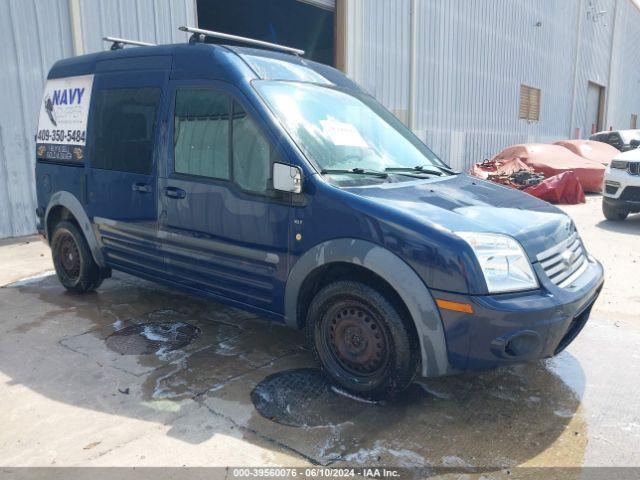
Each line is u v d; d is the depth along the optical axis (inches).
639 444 116.5
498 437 118.5
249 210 142.6
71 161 197.8
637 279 242.1
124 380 141.6
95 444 113.7
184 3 382.0
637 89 1582.2
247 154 143.4
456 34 679.7
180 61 163.0
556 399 135.4
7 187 315.6
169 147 162.1
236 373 145.9
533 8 865.5
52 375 144.2
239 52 155.9
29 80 316.8
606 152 635.5
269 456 110.3
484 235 119.0
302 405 129.9
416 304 118.3
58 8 323.0
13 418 123.6
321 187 131.0
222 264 152.1
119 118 178.2
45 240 217.9
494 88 792.9
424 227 119.1
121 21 348.2
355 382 131.8
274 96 147.3
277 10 608.7
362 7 521.0
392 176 148.3
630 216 410.3
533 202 152.5
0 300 205.5
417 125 631.8
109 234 185.3
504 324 113.7
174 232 162.6
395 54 575.8
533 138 951.6
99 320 184.4
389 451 112.7
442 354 119.0
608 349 166.1
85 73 193.6
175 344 164.7
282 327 179.2
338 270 135.4
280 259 138.7
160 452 111.1
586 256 151.0
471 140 754.8
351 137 154.1
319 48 681.0
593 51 1162.0
